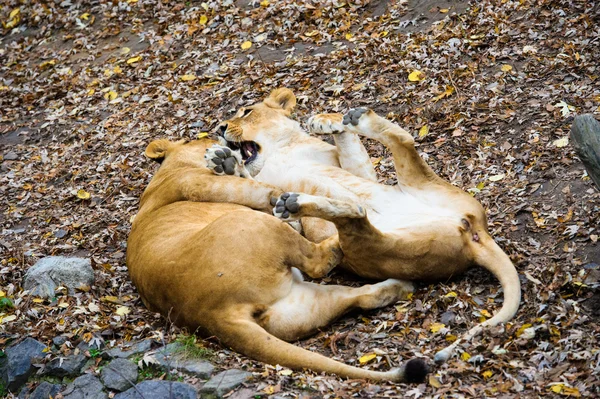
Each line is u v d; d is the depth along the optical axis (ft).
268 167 37.65
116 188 48.93
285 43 59.82
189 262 30.32
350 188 34.65
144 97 58.75
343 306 30.89
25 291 36.94
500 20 53.47
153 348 30.76
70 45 70.79
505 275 30.63
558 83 46.42
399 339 29.73
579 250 33.76
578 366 26.61
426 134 45.60
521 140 42.91
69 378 31.09
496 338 28.12
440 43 53.16
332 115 35.88
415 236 31.27
